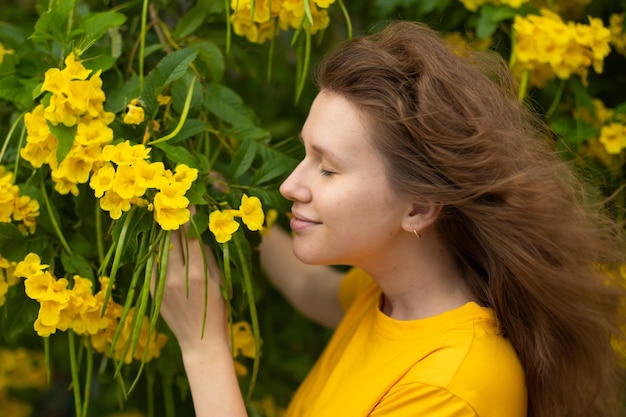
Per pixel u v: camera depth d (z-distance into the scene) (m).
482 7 1.32
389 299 1.15
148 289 0.98
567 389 1.12
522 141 1.06
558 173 1.11
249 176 1.27
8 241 1.09
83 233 1.20
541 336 1.08
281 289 1.50
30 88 1.12
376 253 1.06
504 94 1.11
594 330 1.11
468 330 1.03
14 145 1.23
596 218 1.17
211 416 1.04
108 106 1.15
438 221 1.08
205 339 1.07
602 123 1.35
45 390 2.25
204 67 1.23
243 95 1.80
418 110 0.99
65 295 1.03
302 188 1.04
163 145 1.05
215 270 1.11
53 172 1.05
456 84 1.02
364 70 1.01
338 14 1.68
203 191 1.03
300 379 1.81
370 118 0.99
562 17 1.44
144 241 1.00
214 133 1.24
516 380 1.04
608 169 1.39
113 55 1.22
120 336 1.15
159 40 1.30
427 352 1.02
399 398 1.00
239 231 1.05
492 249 1.06
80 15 1.24
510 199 1.02
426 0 1.45
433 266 1.10
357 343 1.16
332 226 1.02
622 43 1.36
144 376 1.49
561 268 1.07
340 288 1.40
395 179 1.00
